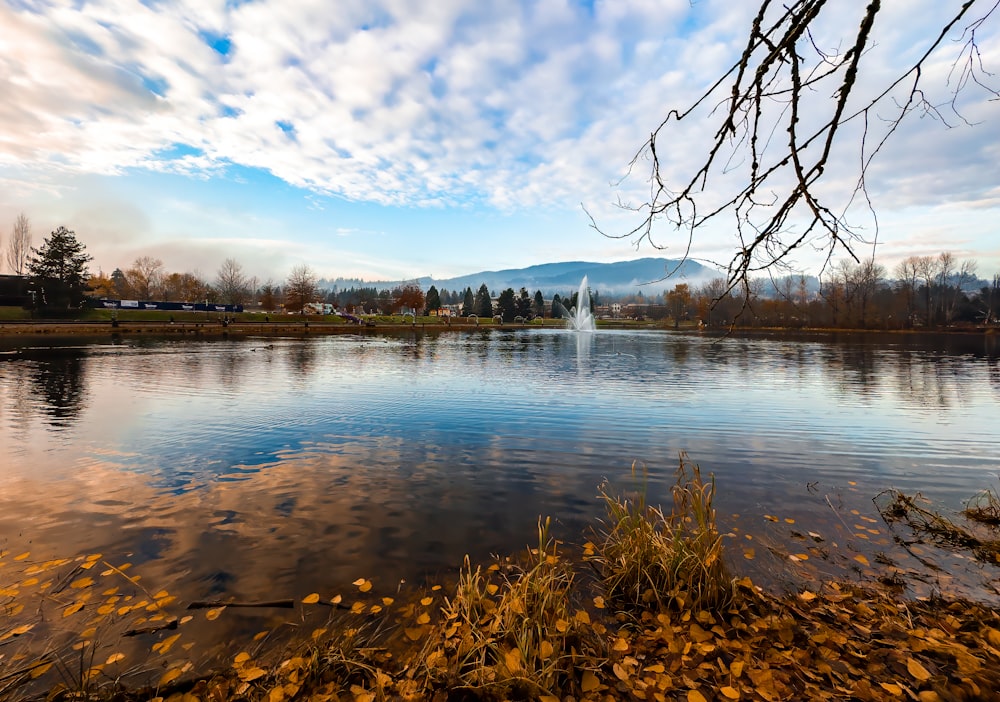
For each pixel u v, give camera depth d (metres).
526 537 4.67
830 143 1.62
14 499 5.50
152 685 2.62
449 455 7.54
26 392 13.01
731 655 2.82
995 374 18.73
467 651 2.79
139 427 9.27
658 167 1.98
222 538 4.55
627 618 3.27
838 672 2.60
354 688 2.56
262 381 15.75
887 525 4.92
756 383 16.11
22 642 3.00
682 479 6.43
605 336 55.69
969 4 1.51
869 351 31.44
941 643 2.82
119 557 4.16
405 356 26.28
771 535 4.66
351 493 5.83
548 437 8.75
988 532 4.78
